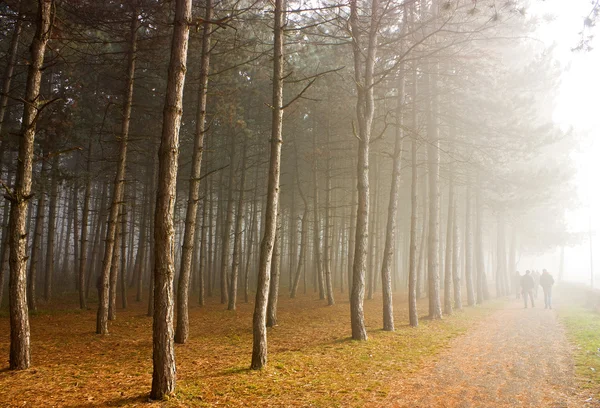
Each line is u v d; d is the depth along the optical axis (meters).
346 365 8.48
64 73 17.69
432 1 14.71
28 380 7.24
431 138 16.62
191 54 16.88
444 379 7.38
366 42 14.23
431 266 16.34
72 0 11.81
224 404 6.00
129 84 13.92
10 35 15.70
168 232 6.50
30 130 8.34
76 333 12.55
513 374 7.69
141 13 13.47
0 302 17.02
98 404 5.97
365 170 12.24
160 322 6.35
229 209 22.30
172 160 6.64
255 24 16.23
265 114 22.98
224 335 12.44
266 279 8.56
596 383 6.88
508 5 11.40
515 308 20.73
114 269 15.61
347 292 27.53
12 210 8.12
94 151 23.30
